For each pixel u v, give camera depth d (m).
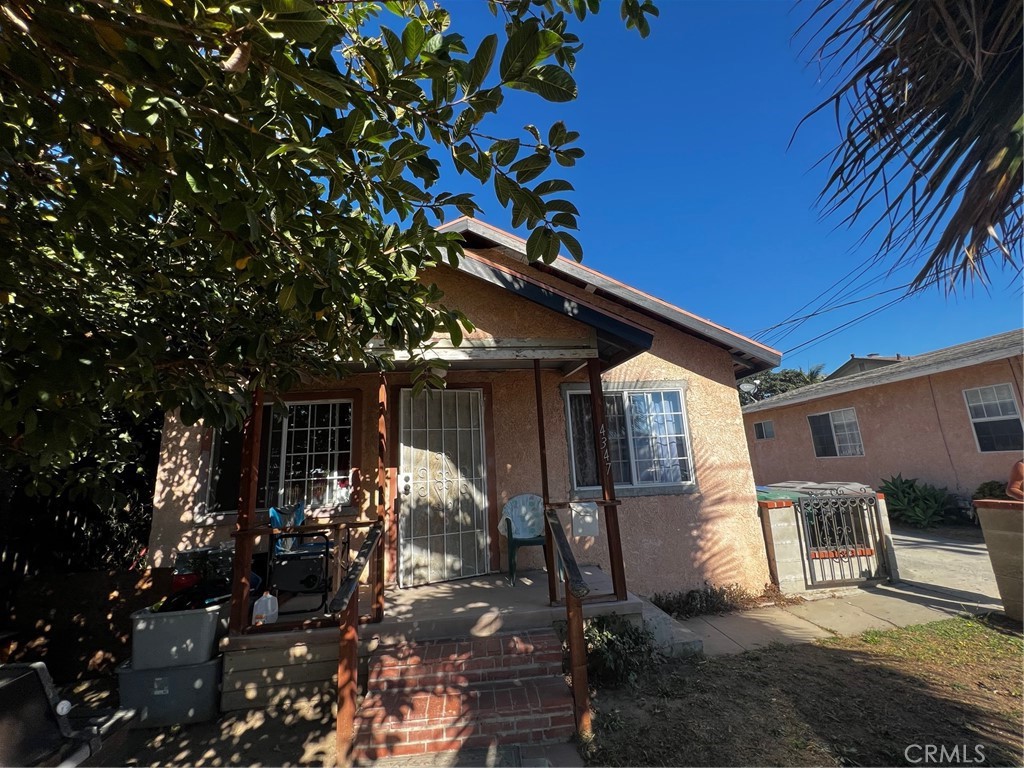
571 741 3.48
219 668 4.25
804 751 3.21
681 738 3.41
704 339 7.53
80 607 5.69
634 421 7.12
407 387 6.34
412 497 6.02
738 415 7.40
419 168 1.73
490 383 6.71
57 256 2.72
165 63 1.31
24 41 1.47
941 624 5.41
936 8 2.20
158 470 6.02
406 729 3.44
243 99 1.39
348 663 3.56
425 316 2.60
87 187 1.62
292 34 1.23
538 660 4.06
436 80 1.50
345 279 2.11
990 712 3.56
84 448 3.85
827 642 5.06
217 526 5.95
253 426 4.64
